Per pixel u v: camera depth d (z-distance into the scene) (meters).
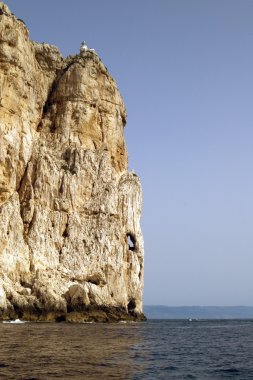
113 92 105.44
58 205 88.06
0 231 78.12
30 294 75.62
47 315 74.12
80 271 85.25
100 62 104.38
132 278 95.06
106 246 89.19
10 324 63.94
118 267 89.75
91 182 93.25
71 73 100.38
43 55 102.88
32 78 94.94
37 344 38.97
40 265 81.62
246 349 44.47
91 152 95.06
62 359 30.56
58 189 89.44
